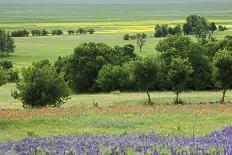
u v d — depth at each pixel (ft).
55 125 137.08
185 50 344.69
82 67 370.94
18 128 131.54
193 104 206.69
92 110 178.81
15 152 60.18
